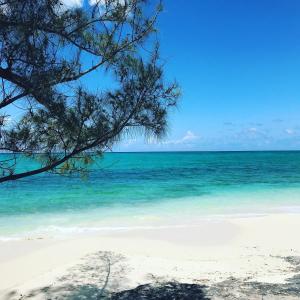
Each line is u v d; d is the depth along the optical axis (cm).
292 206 2200
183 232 1477
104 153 576
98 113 545
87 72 543
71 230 1542
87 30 548
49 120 532
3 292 839
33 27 470
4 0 464
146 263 1055
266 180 3903
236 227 1553
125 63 560
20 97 498
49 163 550
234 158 12450
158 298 744
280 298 706
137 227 1591
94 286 857
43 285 873
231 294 745
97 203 2289
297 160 10275
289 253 1184
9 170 521
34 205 2203
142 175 4631
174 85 570
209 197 2570
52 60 505
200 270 989
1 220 1766
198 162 9106
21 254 1175
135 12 563
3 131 502
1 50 480
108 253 1167
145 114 562
